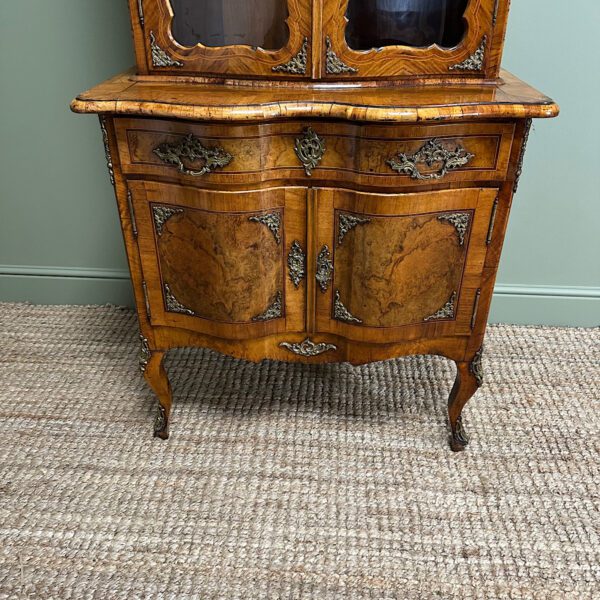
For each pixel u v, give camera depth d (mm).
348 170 1098
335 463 1403
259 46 1152
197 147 1064
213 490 1328
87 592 1112
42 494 1314
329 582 1132
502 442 1470
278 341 1312
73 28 1620
